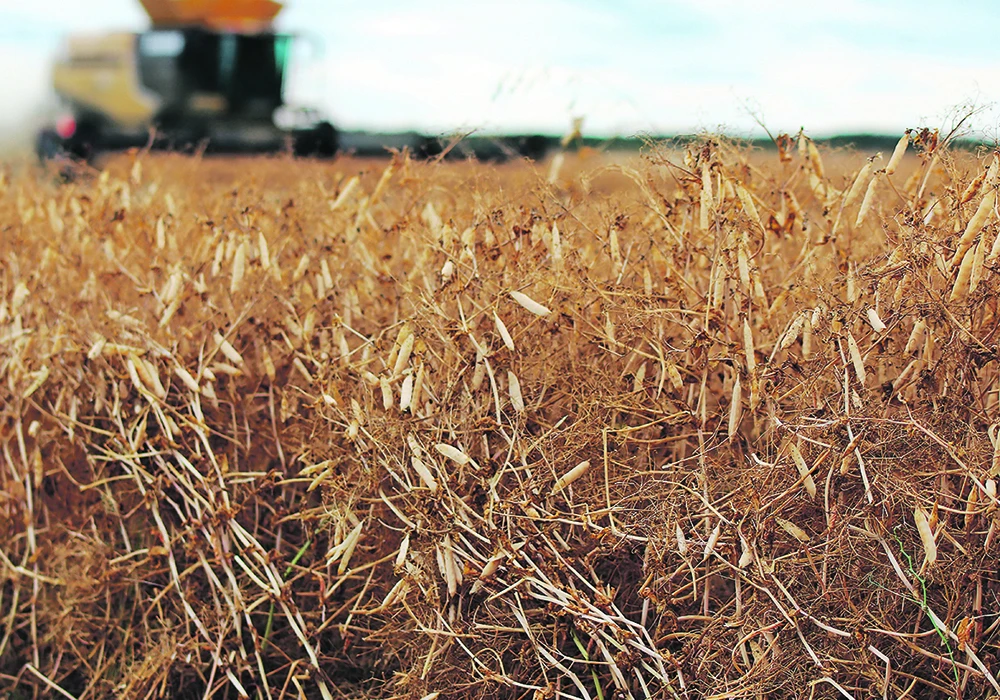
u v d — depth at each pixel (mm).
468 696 1823
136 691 2029
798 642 1687
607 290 1877
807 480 1679
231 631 2014
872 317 1693
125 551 2129
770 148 2066
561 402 1906
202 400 2121
